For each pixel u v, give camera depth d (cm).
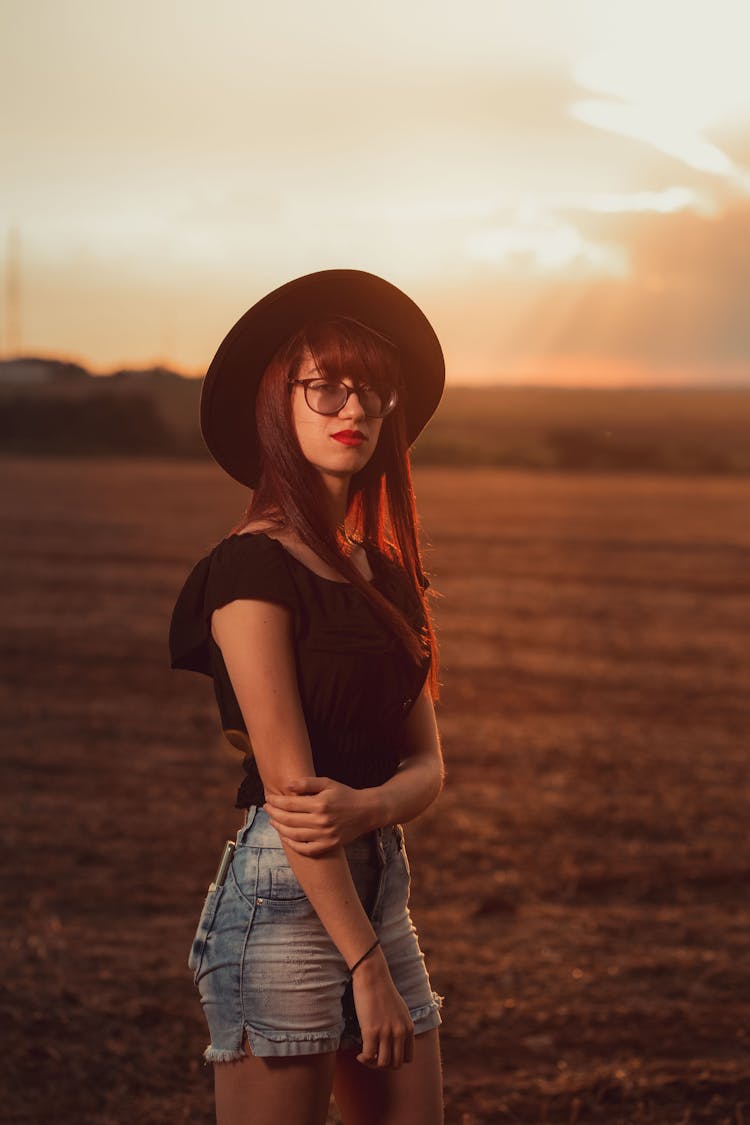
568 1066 402
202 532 2317
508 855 656
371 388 201
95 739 900
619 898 597
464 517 2822
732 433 9275
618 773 840
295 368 201
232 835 685
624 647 1352
